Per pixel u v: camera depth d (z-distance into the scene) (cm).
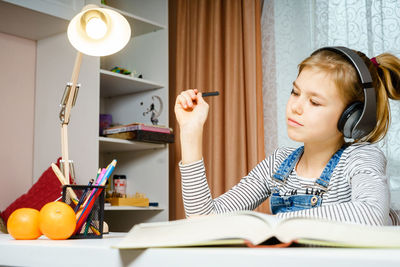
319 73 89
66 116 90
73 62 235
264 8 267
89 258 49
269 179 117
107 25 91
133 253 45
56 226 72
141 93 272
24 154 249
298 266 35
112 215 274
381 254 35
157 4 271
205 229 44
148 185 260
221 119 267
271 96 259
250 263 37
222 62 274
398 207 214
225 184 261
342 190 95
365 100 87
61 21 227
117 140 233
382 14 228
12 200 242
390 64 102
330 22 242
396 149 218
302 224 42
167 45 263
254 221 43
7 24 231
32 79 256
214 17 275
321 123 90
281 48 259
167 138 249
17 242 65
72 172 90
